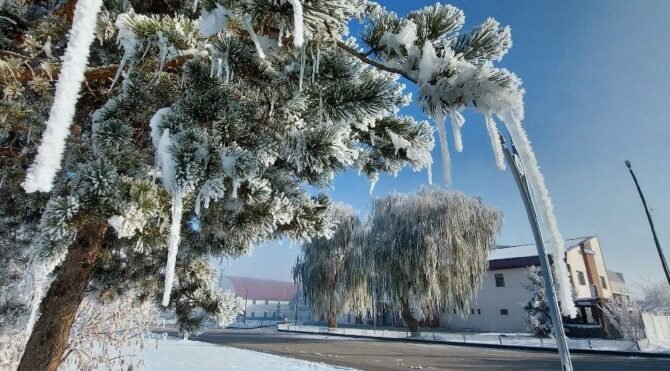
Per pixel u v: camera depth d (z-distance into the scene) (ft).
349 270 79.56
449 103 4.72
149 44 4.82
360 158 8.36
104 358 17.01
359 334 86.79
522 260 97.45
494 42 5.08
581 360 46.85
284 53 5.28
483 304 102.01
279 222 7.68
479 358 47.37
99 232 8.79
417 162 8.00
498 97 4.32
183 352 41.75
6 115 5.70
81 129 7.75
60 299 8.33
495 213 73.87
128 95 5.90
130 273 11.66
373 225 78.74
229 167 5.14
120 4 6.70
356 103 5.44
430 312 72.23
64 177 5.92
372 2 5.85
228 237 9.64
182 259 10.89
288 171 8.82
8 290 10.37
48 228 4.53
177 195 4.67
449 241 70.33
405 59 5.08
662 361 45.52
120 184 5.07
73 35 2.74
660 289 99.40
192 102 5.52
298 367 35.29
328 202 9.01
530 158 4.21
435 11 5.07
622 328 67.97
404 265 71.31
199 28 4.52
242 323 159.12
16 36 7.22
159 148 4.68
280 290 237.45
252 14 4.19
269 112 6.22
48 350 8.00
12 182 7.75
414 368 38.68
